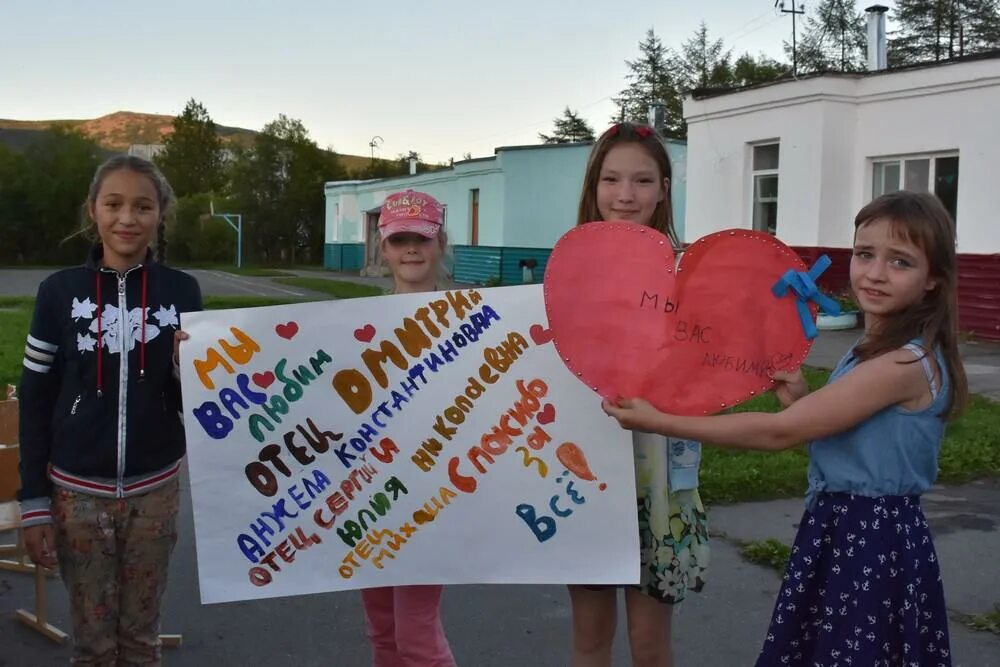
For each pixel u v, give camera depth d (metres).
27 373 2.70
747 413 2.19
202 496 2.75
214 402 2.75
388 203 3.02
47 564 2.75
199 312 2.74
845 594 2.19
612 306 2.29
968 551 4.82
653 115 22.69
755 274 2.25
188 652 3.67
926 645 2.19
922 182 14.44
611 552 2.60
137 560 2.80
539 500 2.67
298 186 52.38
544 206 24.27
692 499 2.61
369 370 2.75
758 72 52.66
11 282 28.58
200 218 52.59
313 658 3.63
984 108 13.27
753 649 3.75
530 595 4.31
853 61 51.88
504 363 2.71
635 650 2.67
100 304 2.71
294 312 2.75
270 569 2.77
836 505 2.24
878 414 2.17
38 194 49.72
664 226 2.70
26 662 3.58
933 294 2.20
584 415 2.64
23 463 2.71
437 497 2.72
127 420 2.71
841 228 15.32
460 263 26.88
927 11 50.28
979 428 7.34
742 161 16.69
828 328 13.90
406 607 2.77
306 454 2.76
